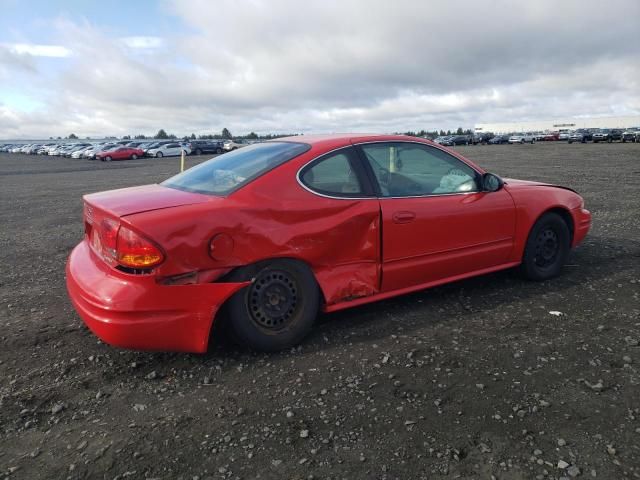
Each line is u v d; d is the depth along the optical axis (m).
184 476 2.32
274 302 3.52
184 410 2.87
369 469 2.33
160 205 3.32
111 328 3.09
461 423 2.65
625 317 3.98
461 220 4.28
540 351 3.43
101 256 3.37
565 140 73.12
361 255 3.83
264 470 2.35
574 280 4.96
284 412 2.81
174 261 3.11
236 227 3.29
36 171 32.28
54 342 3.83
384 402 2.88
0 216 11.52
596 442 2.46
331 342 3.69
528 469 2.29
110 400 3.01
